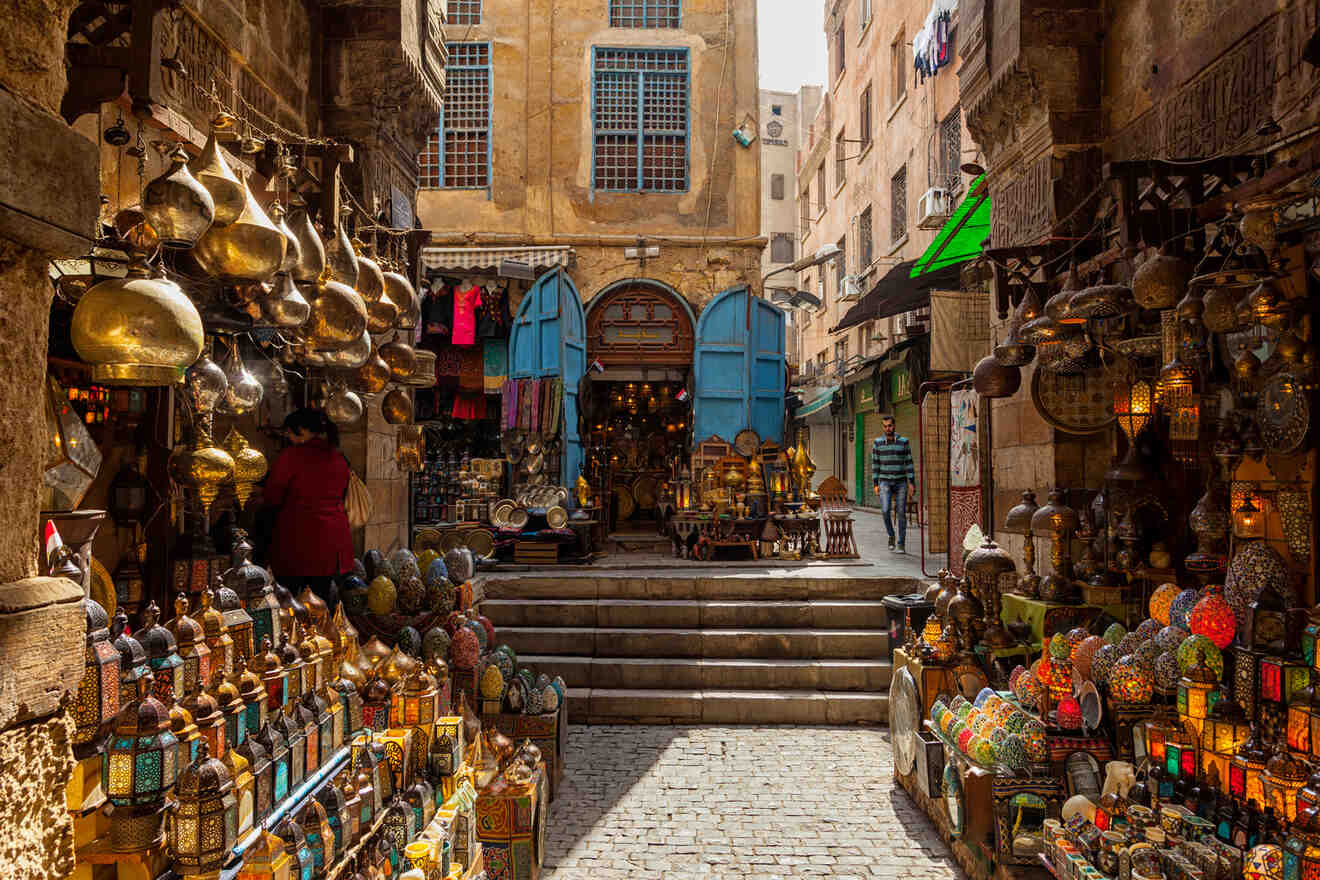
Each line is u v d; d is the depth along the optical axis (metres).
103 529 3.57
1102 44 5.34
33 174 1.31
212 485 2.91
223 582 3.17
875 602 7.45
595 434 13.03
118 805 1.92
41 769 1.35
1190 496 4.66
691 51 11.67
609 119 11.66
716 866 4.00
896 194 16.97
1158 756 3.12
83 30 2.80
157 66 2.82
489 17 11.61
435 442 11.16
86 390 3.44
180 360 1.96
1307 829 2.26
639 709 6.45
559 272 10.63
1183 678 3.10
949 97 13.42
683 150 11.73
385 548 6.34
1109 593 4.71
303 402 5.54
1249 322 3.24
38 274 1.38
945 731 4.24
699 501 9.96
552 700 4.98
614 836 4.34
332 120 5.66
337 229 3.54
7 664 1.27
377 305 3.93
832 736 6.10
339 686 2.94
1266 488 3.71
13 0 1.29
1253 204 3.03
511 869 3.62
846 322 12.16
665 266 11.52
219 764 2.03
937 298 7.57
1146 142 4.89
